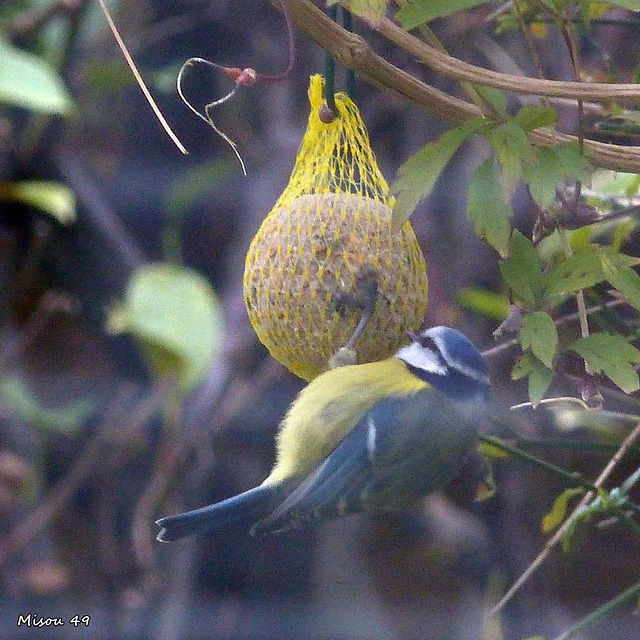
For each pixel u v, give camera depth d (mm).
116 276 10211
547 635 9828
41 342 10344
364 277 5820
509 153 4773
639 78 6422
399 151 10250
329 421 5816
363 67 4988
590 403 5520
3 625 10094
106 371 10352
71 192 10156
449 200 9648
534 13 6305
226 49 10961
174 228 10773
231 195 10812
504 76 4883
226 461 9969
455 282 9453
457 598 10594
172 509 9836
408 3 4844
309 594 11281
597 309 6016
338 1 4590
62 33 9820
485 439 5598
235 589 11227
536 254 5250
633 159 5211
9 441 10094
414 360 5953
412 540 10945
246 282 6117
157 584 10516
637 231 7086
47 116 9852
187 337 7656
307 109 10492
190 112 11164
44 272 10203
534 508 10008
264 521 5594
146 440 10273
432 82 8930
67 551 10445
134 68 5133
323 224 5855
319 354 6027
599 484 5762
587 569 10289
